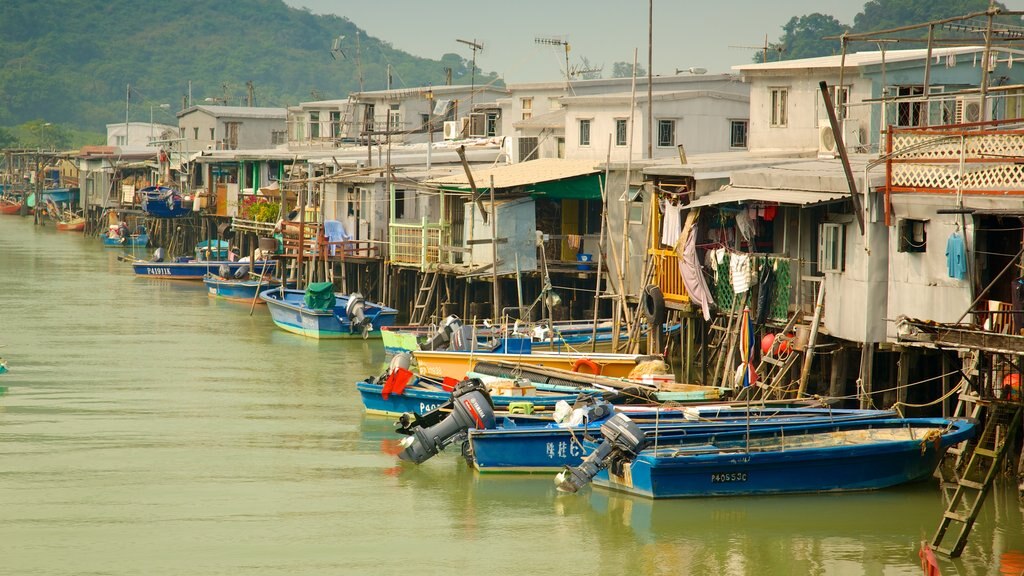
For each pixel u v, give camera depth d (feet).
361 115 285.02
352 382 134.00
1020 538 79.15
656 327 120.57
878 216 95.45
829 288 100.73
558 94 237.45
